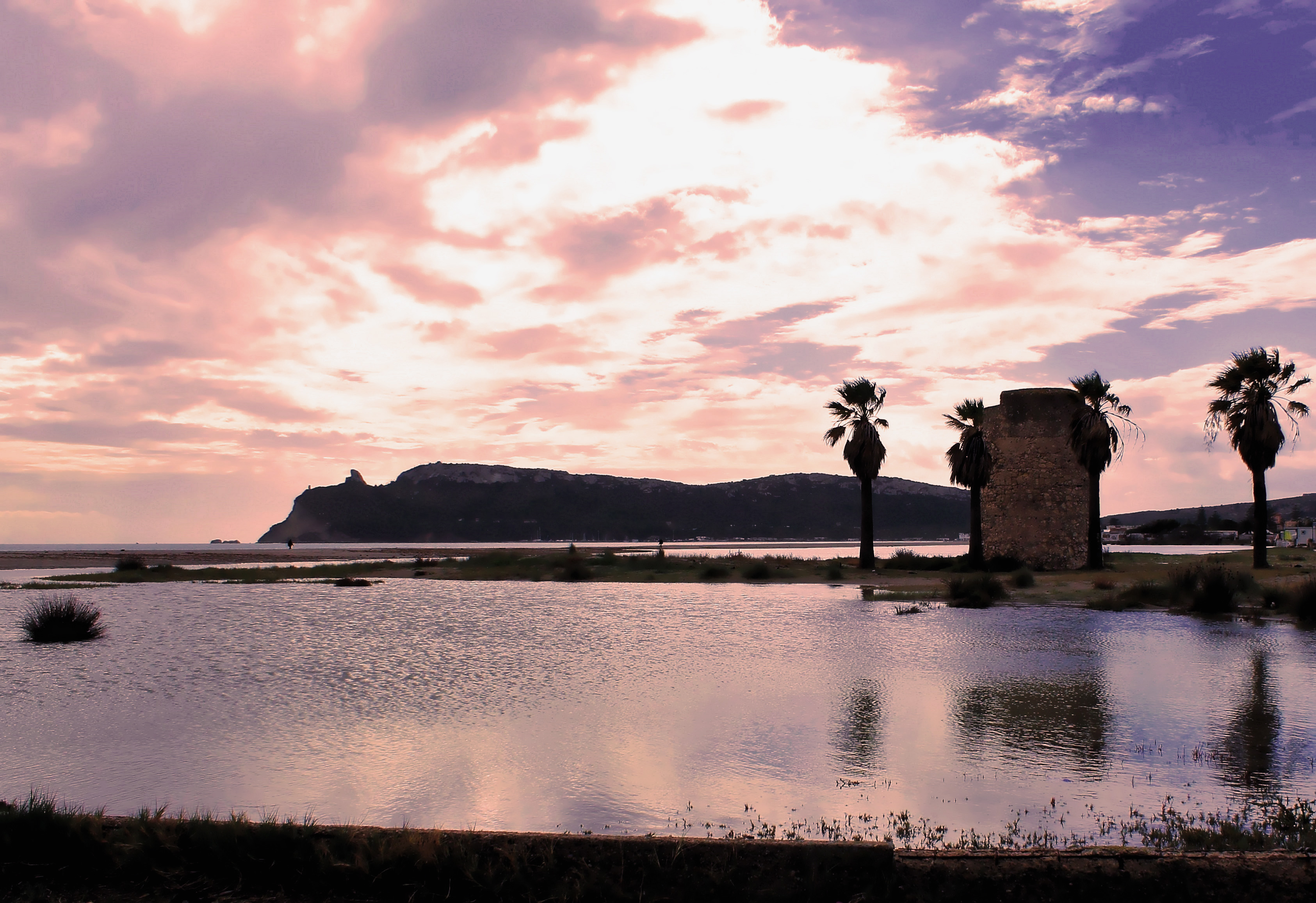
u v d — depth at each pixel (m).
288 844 6.26
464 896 5.86
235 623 25.11
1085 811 7.90
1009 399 49.59
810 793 8.55
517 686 14.62
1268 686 14.06
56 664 17.20
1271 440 39.66
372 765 9.63
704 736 10.97
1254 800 8.21
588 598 34.84
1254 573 37.94
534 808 8.11
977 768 9.40
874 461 50.56
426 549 174.88
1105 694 13.52
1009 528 49.00
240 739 10.84
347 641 20.97
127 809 8.02
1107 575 41.38
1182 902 5.62
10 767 9.59
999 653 18.17
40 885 6.00
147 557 100.00
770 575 46.31
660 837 6.31
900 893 5.71
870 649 18.94
